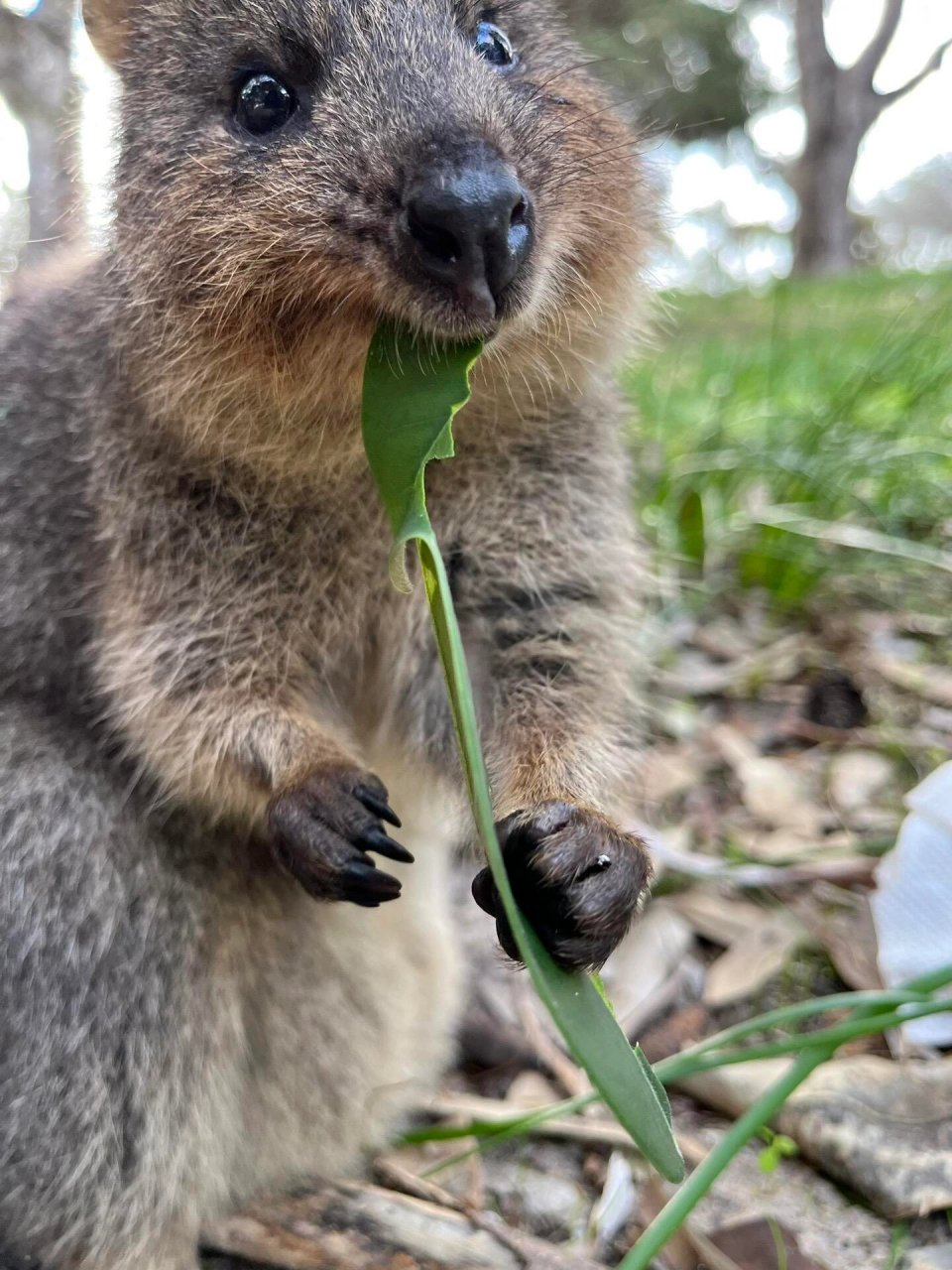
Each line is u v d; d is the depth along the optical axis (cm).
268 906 23
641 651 27
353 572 23
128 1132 21
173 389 20
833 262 162
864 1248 20
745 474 43
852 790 32
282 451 21
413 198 17
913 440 44
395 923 25
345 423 20
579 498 24
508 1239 20
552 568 23
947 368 45
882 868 25
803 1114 22
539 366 21
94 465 22
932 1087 22
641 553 26
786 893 29
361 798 20
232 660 22
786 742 35
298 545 22
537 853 17
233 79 20
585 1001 14
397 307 17
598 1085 13
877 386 45
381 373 17
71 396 24
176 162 20
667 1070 19
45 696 23
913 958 24
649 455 44
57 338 24
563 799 19
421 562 14
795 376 60
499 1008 28
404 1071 25
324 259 18
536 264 18
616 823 19
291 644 22
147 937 22
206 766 21
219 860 23
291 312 19
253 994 23
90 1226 21
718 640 39
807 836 30
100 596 23
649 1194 21
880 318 72
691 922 28
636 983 27
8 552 23
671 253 26
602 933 17
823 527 40
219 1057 22
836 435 44
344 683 24
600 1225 21
